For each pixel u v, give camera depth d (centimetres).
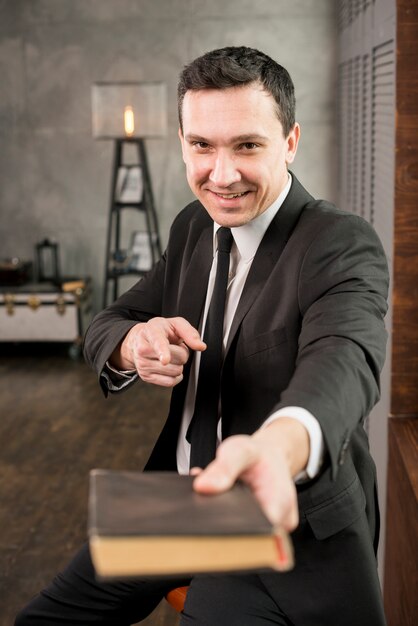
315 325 131
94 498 83
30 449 443
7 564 320
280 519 81
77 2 639
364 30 344
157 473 93
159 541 72
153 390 549
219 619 147
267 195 144
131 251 651
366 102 326
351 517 145
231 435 150
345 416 110
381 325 133
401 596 214
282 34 630
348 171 482
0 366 613
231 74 134
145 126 607
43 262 677
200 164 142
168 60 641
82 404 520
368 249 145
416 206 221
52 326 631
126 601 169
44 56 648
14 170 666
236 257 158
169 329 141
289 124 144
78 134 657
